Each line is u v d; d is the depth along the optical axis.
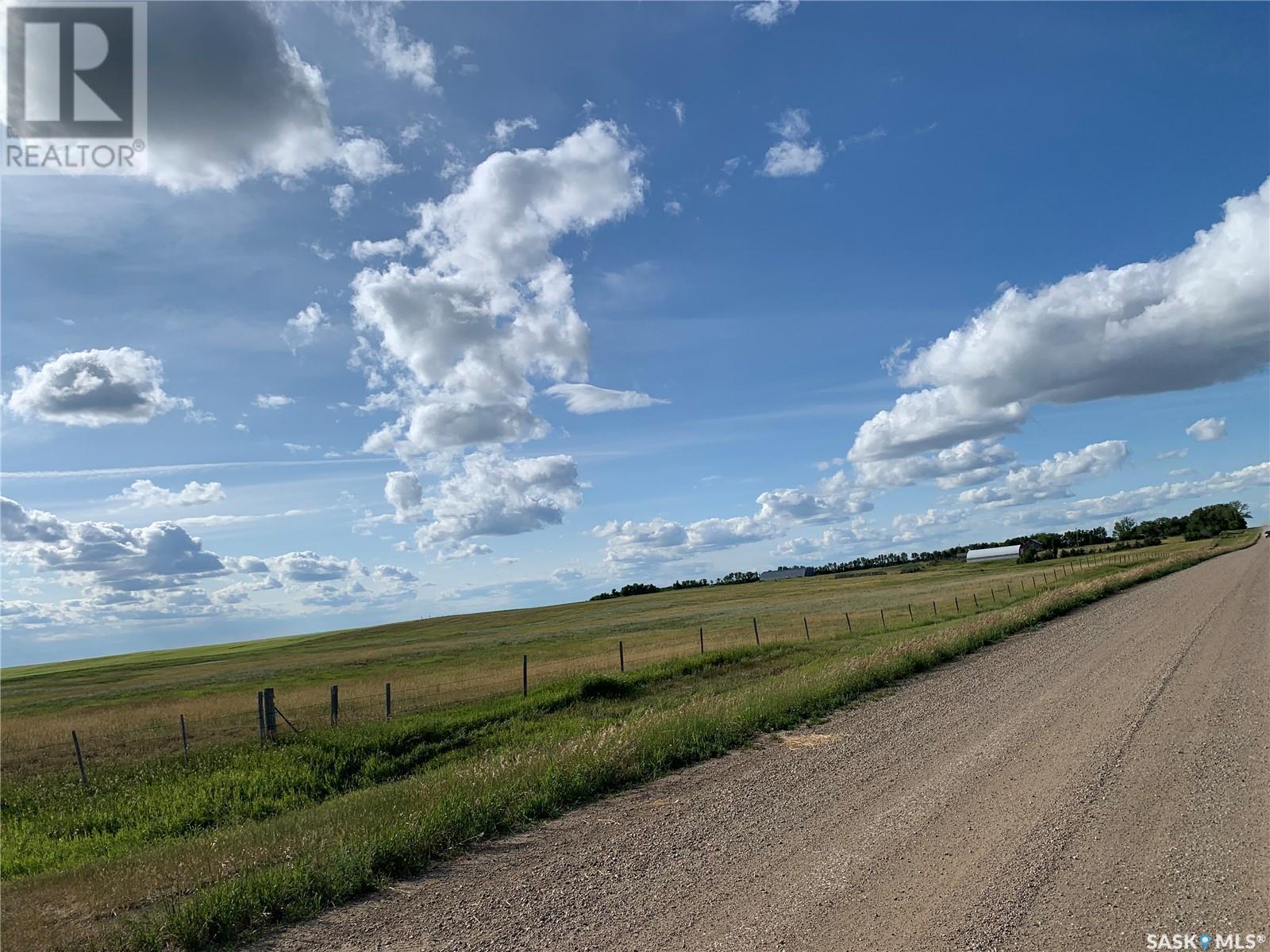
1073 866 5.24
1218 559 64.06
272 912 5.97
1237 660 12.88
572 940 4.96
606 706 18.47
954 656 18.94
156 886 7.04
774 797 8.00
